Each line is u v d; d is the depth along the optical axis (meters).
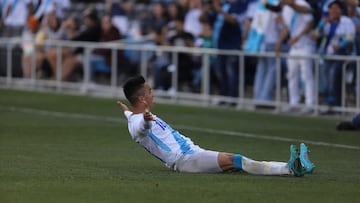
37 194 19.66
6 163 25.16
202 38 47.56
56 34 56.03
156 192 19.94
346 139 32.75
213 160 22.58
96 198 19.19
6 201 18.78
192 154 22.75
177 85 47.03
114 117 40.53
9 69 56.28
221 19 45.19
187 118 40.31
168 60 47.34
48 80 54.03
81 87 52.00
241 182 21.27
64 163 25.36
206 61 45.50
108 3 55.66
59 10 56.88
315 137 33.34
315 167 25.02
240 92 44.25
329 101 40.41
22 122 38.00
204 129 36.00
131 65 49.00
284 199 19.22
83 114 41.81
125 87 23.03
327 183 21.48
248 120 39.53
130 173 23.09
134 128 22.81
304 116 41.06
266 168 22.25
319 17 41.00
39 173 23.05
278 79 42.34
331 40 40.31
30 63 54.91
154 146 23.03
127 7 55.06
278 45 41.84
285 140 32.31
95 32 53.28
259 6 43.22
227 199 19.12
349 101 39.62
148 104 23.00
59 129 35.31
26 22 58.06
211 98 45.59
